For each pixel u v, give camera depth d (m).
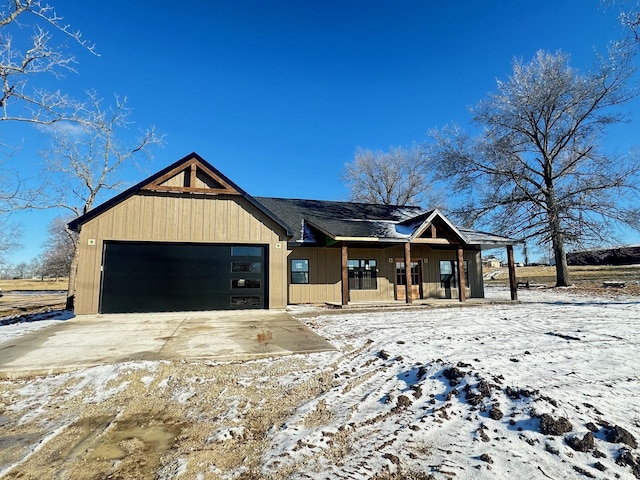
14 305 17.47
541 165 21.12
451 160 21.48
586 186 19.11
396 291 14.99
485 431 3.04
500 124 20.52
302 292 13.84
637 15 9.30
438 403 3.66
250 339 6.81
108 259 10.27
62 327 8.23
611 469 2.47
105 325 8.50
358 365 5.17
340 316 10.20
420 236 13.20
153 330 7.78
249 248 11.45
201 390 4.26
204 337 7.00
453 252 16.11
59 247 40.34
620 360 4.72
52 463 2.73
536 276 33.06
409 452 2.79
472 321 8.61
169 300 10.59
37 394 4.14
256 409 3.74
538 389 3.65
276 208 16.02
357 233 12.45
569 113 19.77
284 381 4.56
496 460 2.62
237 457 2.81
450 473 2.48
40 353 5.65
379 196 34.62
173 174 10.92
